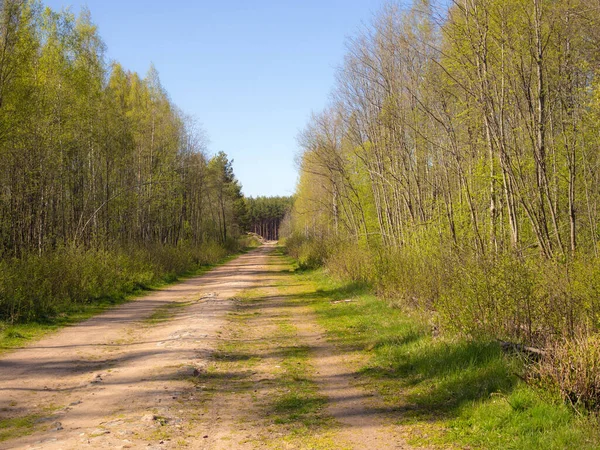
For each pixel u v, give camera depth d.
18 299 15.02
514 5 13.59
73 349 11.63
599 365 6.45
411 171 23.12
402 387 8.44
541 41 13.50
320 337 12.99
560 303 9.73
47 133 23.53
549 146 15.45
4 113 19.33
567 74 14.37
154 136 39.66
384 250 20.36
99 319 16.06
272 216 153.88
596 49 13.34
